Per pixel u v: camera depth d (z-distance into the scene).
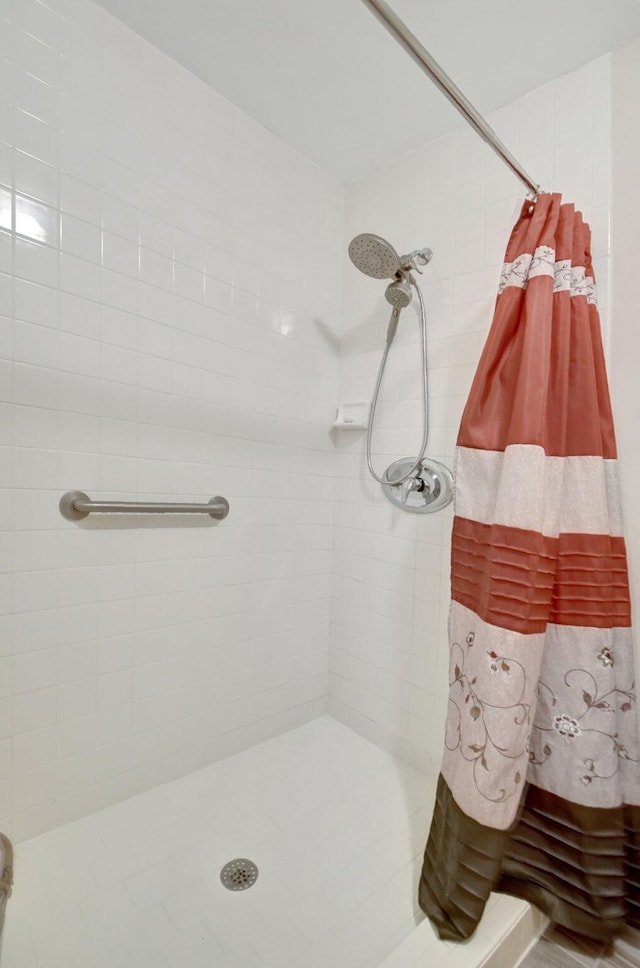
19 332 0.98
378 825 1.18
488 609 0.88
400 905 0.95
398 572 1.48
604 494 0.94
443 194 1.37
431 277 1.39
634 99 1.03
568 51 1.08
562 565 0.94
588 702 0.91
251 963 0.83
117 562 1.15
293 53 1.14
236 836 1.12
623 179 1.04
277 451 1.49
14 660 1.01
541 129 1.17
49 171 1.00
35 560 1.03
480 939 0.84
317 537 1.64
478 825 0.83
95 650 1.13
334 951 0.86
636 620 1.02
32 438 1.01
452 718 0.97
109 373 1.11
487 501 0.97
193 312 1.26
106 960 0.83
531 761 0.97
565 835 0.92
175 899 0.95
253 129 1.36
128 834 1.10
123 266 1.12
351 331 1.63
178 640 1.29
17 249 0.97
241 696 1.45
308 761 1.44
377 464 1.54
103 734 1.16
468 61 1.12
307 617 1.63
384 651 1.52
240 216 1.35
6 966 0.80
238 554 1.41
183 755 1.32
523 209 1.00
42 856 1.02
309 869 1.04
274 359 1.47
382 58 1.13
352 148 1.46
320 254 1.58
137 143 1.13
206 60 1.18
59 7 1.00
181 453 1.26
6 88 0.94
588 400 0.94
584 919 0.88
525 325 0.94
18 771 1.03
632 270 1.03
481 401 1.00
